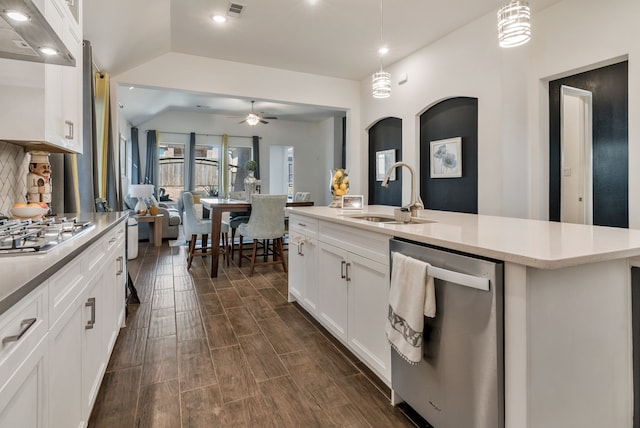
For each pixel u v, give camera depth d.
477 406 1.26
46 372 1.01
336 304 2.39
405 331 1.50
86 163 3.41
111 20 3.24
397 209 2.34
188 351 2.35
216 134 9.79
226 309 3.15
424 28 4.12
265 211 4.25
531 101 3.73
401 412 1.73
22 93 1.85
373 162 6.04
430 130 4.78
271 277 4.23
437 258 1.42
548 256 1.09
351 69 5.50
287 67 5.39
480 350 1.24
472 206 4.20
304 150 10.69
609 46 3.08
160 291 3.66
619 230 1.68
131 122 8.70
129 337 2.55
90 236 1.53
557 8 3.46
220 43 4.50
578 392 1.26
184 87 4.84
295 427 1.62
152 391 1.89
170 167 9.46
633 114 2.94
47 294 1.01
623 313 1.37
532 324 1.14
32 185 2.30
